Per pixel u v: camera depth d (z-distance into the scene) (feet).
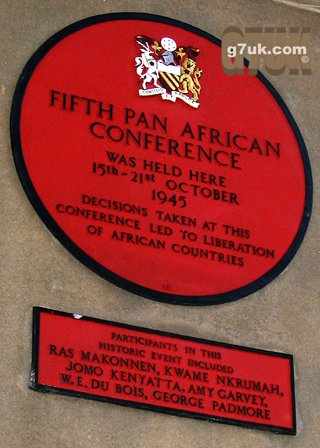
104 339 33.96
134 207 35.42
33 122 35.22
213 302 35.37
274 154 37.63
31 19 36.55
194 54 37.78
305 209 37.37
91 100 36.01
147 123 36.40
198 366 34.63
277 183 37.32
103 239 34.86
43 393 33.01
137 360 34.06
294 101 38.73
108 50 36.76
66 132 35.45
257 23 39.24
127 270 34.83
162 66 37.14
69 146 35.35
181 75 37.29
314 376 35.81
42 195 34.68
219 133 37.19
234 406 34.60
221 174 36.76
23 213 34.50
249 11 39.37
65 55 36.24
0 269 33.91
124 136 35.99
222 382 34.73
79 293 34.32
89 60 36.42
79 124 35.63
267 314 36.01
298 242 36.91
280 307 36.24
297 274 36.76
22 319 33.58
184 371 34.45
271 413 34.91
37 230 34.47
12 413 32.65
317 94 39.09
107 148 35.70
